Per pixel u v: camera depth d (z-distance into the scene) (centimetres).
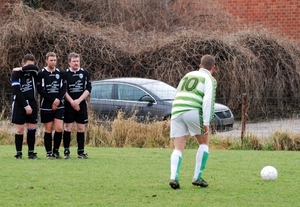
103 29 7756
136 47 7475
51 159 3756
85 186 2797
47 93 3728
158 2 8244
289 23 8669
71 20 7850
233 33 7756
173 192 2661
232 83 7144
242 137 4750
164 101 5238
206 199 2520
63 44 7419
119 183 2881
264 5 8706
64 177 3038
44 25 7462
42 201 2461
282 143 4678
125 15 8150
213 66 2741
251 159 3838
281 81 7406
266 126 5325
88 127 4856
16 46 7412
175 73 7212
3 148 4419
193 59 7269
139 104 5266
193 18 8244
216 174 3188
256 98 6556
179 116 2698
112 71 7456
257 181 2970
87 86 3797
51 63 3709
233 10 8750
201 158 2769
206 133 2719
